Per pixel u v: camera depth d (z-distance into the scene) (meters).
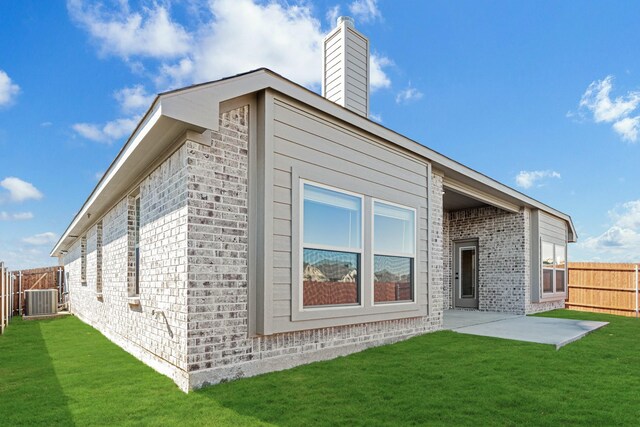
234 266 4.85
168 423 3.54
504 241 12.24
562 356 5.80
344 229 6.07
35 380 4.89
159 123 4.43
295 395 4.20
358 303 6.16
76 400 4.13
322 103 5.74
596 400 4.07
